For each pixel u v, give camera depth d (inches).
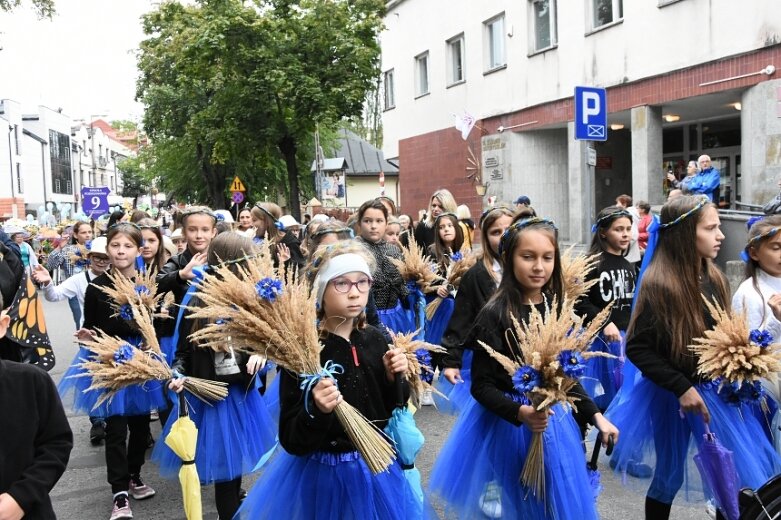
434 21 826.2
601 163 682.2
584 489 124.1
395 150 951.6
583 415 123.3
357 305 111.2
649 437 134.3
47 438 94.7
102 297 187.0
